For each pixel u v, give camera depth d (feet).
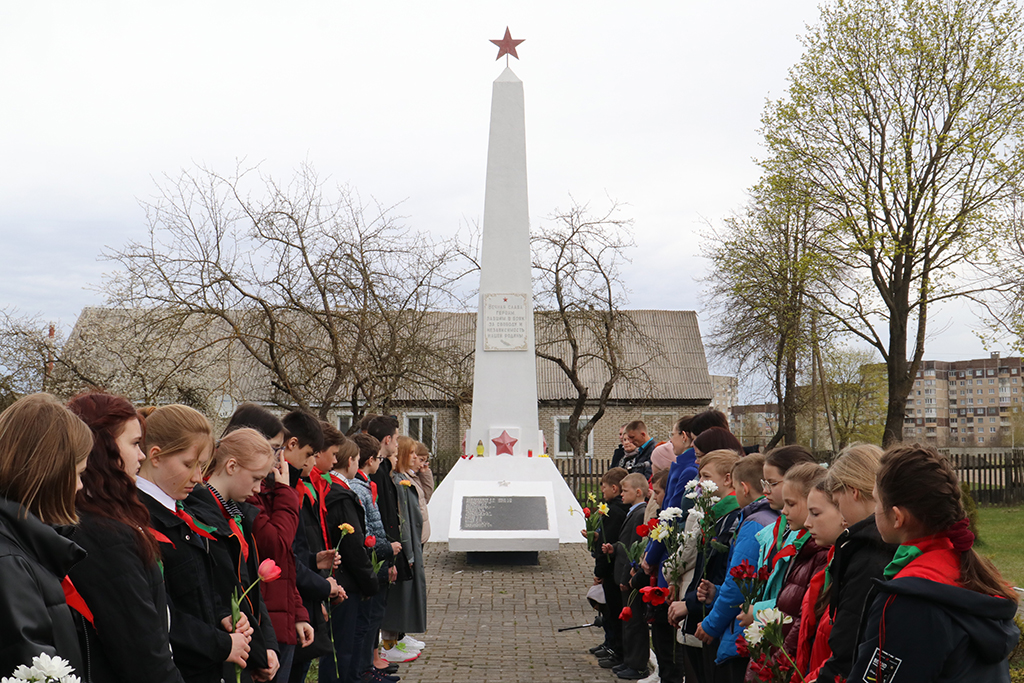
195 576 11.23
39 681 7.09
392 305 59.98
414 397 65.51
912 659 7.77
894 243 71.92
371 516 21.33
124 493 9.83
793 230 81.56
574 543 49.57
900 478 8.46
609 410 113.19
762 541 13.33
